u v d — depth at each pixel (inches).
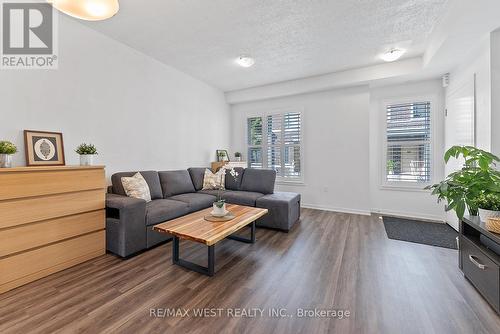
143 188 117.6
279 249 103.3
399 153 165.9
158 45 127.6
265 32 112.7
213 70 164.7
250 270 83.8
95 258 92.3
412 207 161.9
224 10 95.4
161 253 98.5
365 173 167.9
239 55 139.6
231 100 214.1
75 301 64.7
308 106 187.6
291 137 197.0
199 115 186.2
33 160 89.4
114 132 123.2
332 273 81.7
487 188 74.7
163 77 152.6
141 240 97.6
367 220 151.1
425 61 131.9
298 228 134.5
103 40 116.4
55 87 98.7
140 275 79.7
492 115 96.3
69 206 84.0
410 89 160.9
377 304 64.4
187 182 155.8
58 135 98.7
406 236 120.1
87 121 110.6
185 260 91.0
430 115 156.3
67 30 102.2
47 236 78.0
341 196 176.4
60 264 81.4
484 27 92.0
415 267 86.1
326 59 143.9
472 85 112.7
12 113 86.8
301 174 191.6
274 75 173.5
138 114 136.3
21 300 64.7
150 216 101.6
